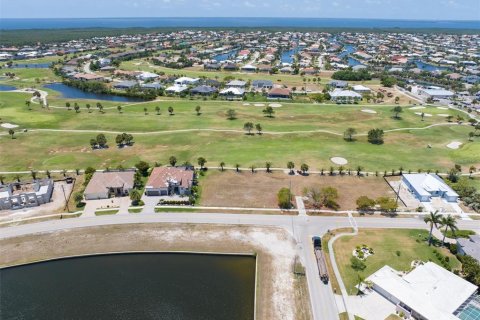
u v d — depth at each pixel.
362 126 147.75
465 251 67.44
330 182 98.50
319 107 176.88
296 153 117.88
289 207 85.31
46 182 93.88
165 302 57.19
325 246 71.31
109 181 91.88
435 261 67.19
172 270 65.06
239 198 89.50
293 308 56.28
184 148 121.62
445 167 109.38
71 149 120.62
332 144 126.50
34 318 54.34
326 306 56.72
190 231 76.19
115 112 164.88
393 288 57.75
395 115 163.00
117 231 76.25
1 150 119.19
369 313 55.34
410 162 112.50
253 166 105.50
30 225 78.56
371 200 82.88
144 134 135.25
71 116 157.50
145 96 190.75
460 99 195.88
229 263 67.12
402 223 79.69
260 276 63.16
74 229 77.00
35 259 68.00
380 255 68.56
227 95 195.38
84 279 62.84
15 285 61.56
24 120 150.75
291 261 67.00
